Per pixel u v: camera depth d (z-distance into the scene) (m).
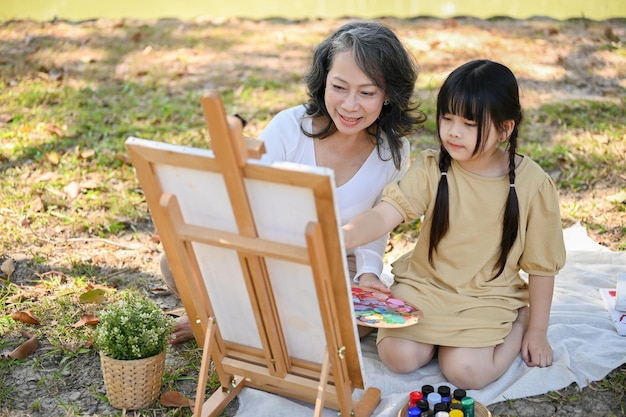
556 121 5.25
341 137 3.14
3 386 2.98
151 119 5.33
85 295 3.48
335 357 2.46
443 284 3.08
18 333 3.29
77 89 5.81
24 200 4.31
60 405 2.89
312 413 2.81
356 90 2.90
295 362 2.66
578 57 6.33
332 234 2.25
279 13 7.84
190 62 6.35
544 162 4.70
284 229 2.34
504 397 2.89
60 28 7.09
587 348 3.12
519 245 3.00
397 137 3.15
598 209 4.30
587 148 4.88
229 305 2.65
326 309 2.34
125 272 3.79
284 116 3.20
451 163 2.98
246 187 2.30
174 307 3.54
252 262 2.41
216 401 2.85
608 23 7.13
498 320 3.00
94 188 4.49
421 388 2.81
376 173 3.20
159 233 2.56
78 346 3.21
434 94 5.68
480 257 3.02
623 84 5.86
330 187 2.15
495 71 2.78
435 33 6.93
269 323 2.53
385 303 2.89
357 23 3.00
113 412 2.86
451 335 2.96
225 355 2.78
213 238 2.41
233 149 2.22
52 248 3.94
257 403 2.87
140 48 6.65
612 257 3.81
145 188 2.48
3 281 3.65
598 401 2.89
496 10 7.77
